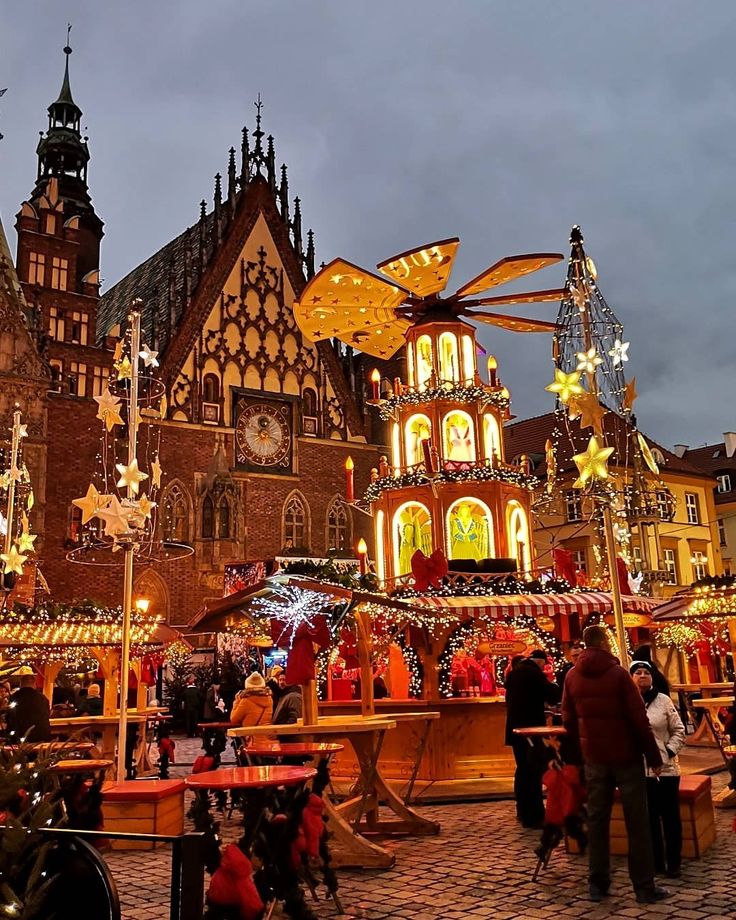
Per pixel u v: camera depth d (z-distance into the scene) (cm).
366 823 1038
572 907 696
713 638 1966
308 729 968
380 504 1939
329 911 714
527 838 979
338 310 1911
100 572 3559
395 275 1730
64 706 1728
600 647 764
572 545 4425
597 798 731
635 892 712
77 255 4397
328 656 1574
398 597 1518
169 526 3784
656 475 1226
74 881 443
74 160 4928
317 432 4309
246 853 679
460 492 1861
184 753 2298
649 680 820
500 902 720
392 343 2166
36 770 502
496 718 1479
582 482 1025
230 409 4097
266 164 4559
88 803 785
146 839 436
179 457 3916
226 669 2834
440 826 1060
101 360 3853
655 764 710
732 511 5825
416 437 2008
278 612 1084
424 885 787
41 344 3656
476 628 1557
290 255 4459
